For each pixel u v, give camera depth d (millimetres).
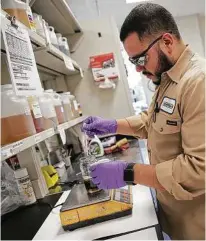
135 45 1161
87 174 1276
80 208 1143
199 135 957
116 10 4184
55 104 1806
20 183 1515
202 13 5660
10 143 951
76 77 2926
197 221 1150
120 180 1125
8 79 1466
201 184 956
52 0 1980
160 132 1168
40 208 1465
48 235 1144
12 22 987
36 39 1315
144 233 1018
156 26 1112
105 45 2893
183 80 1053
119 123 1903
